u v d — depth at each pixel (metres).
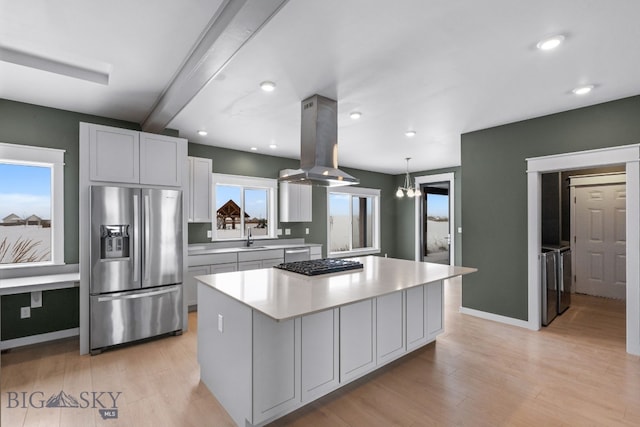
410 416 2.05
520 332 3.51
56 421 1.98
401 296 2.80
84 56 2.32
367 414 2.08
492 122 3.72
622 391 2.33
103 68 2.61
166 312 3.35
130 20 1.89
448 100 3.03
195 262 4.29
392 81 2.61
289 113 3.38
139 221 3.18
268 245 5.46
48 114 3.26
